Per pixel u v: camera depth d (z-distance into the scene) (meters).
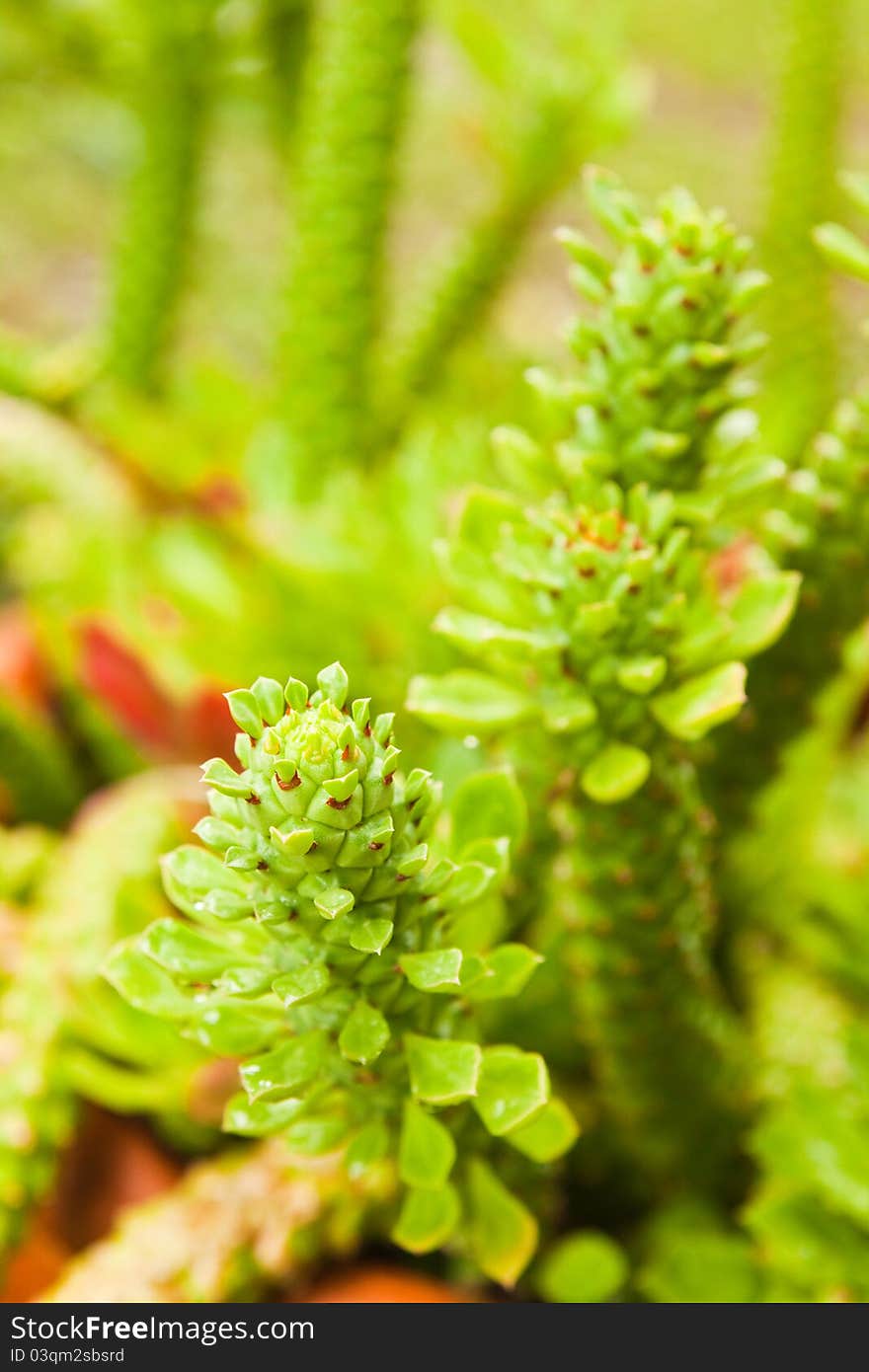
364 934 0.39
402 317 0.67
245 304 1.12
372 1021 0.40
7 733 0.57
